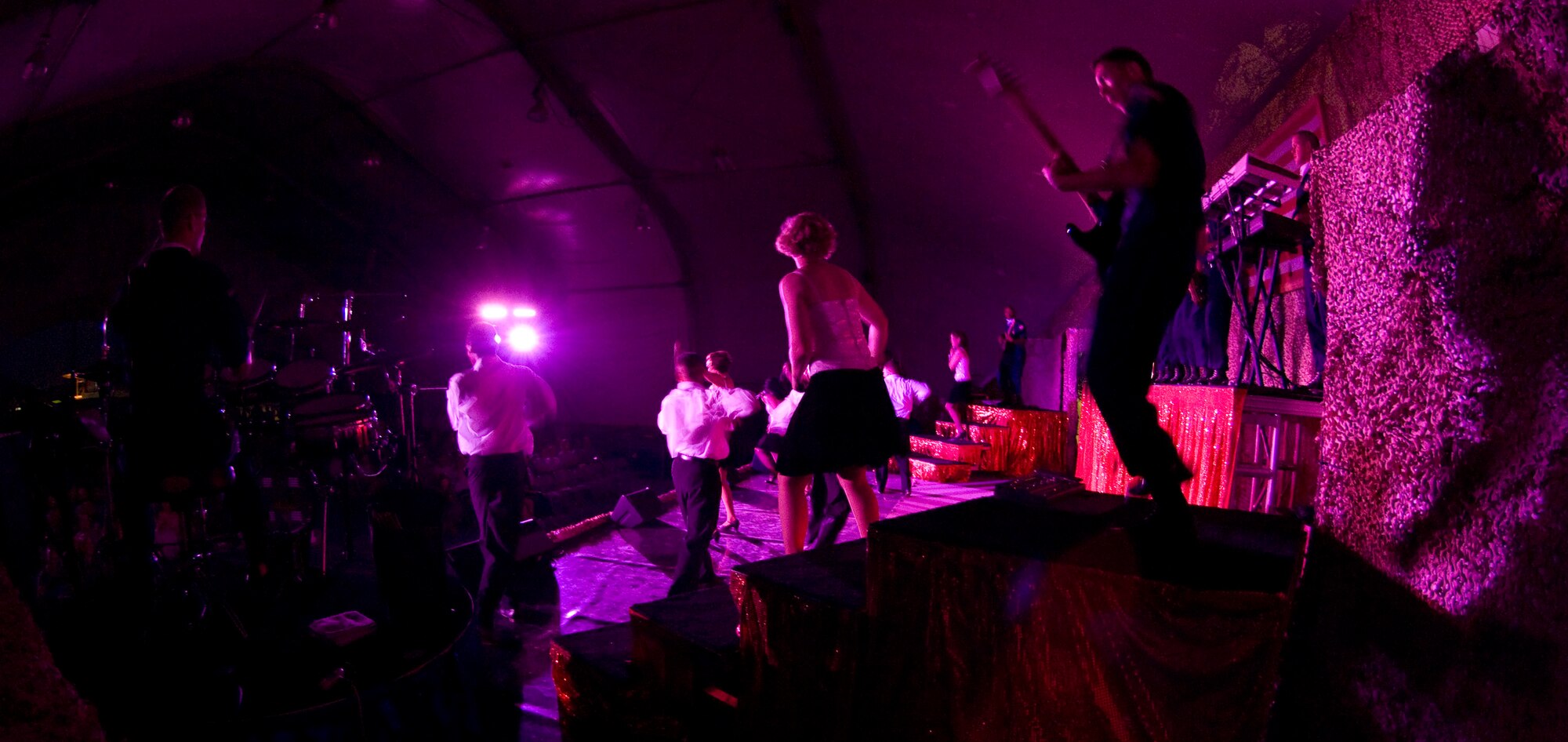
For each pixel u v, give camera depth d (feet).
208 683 8.57
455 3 25.32
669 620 8.04
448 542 21.21
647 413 48.24
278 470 17.20
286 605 11.71
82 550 13.19
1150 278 5.13
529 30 27.09
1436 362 3.86
